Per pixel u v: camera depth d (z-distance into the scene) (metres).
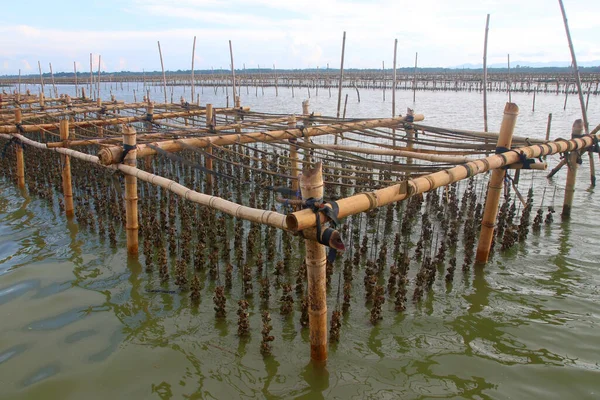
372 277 8.59
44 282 9.37
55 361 6.91
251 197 13.77
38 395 6.21
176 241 11.46
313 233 5.75
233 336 7.56
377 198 6.33
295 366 6.82
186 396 6.23
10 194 15.42
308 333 7.64
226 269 9.29
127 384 6.45
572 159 12.14
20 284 9.25
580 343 7.28
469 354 7.07
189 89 86.62
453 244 11.03
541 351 7.12
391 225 12.50
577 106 42.88
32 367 6.78
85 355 7.06
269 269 10.00
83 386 6.39
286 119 14.30
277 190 6.75
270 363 6.89
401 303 8.27
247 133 11.56
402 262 9.68
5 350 7.15
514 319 7.99
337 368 6.76
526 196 14.79
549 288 9.04
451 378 6.56
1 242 11.39
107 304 8.57
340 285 9.22
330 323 7.79
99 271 9.91
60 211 13.62
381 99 56.50
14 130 14.52
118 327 7.83
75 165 17.00
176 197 14.02
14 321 7.95
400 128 13.78
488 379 6.52
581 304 8.42
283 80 104.62
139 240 11.54
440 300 8.66
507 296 8.76
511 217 12.16
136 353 7.12
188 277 9.64
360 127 13.02
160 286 9.26
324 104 49.53
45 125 14.98
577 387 6.31
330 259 5.68
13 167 17.39
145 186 15.45
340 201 5.90
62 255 10.69
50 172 17.00
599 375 6.54
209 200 7.19
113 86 99.69
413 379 6.54
